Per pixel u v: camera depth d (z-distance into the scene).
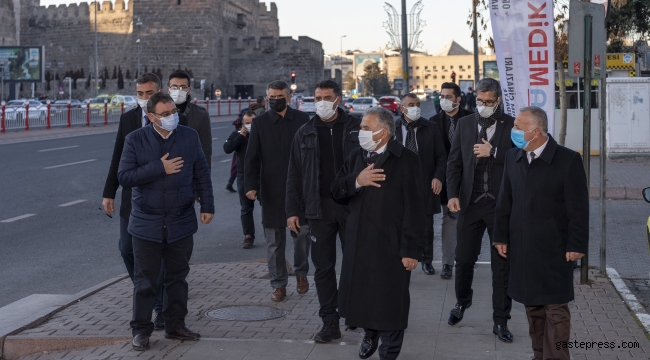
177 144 5.77
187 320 6.46
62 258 9.49
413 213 5.07
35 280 8.37
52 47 79.75
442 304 6.92
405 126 7.84
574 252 4.81
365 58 189.12
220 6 73.00
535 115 4.84
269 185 7.05
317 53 77.81
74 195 14.91
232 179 15.65
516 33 7.64
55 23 79.50
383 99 53.41
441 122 8.34
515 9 7.61
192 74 70.38
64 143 27.48
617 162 19.67
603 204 7.84
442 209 8.25
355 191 5.13
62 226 11.68
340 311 5.22
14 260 9.35
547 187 4.88
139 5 71.19
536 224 4.90
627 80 20.20
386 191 5.10
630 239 10.68
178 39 70.56
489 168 6.04
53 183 16.56
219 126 39.91
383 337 5.19
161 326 6.21
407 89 34.75
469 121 6.20
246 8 83.56
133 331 5.69
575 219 4.82
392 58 183.75
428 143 7.75
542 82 7.64
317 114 6.27
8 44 59.97
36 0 81.50
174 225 5.71
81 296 7.16
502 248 5.22
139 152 5.69
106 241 10.59
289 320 6.47
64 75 76.50
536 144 4.88
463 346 5.66
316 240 6.05
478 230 6.15
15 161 20.83
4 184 16.25
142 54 71.44
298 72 74.62
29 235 10.95
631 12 24.55
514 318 6.47
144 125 6.35
